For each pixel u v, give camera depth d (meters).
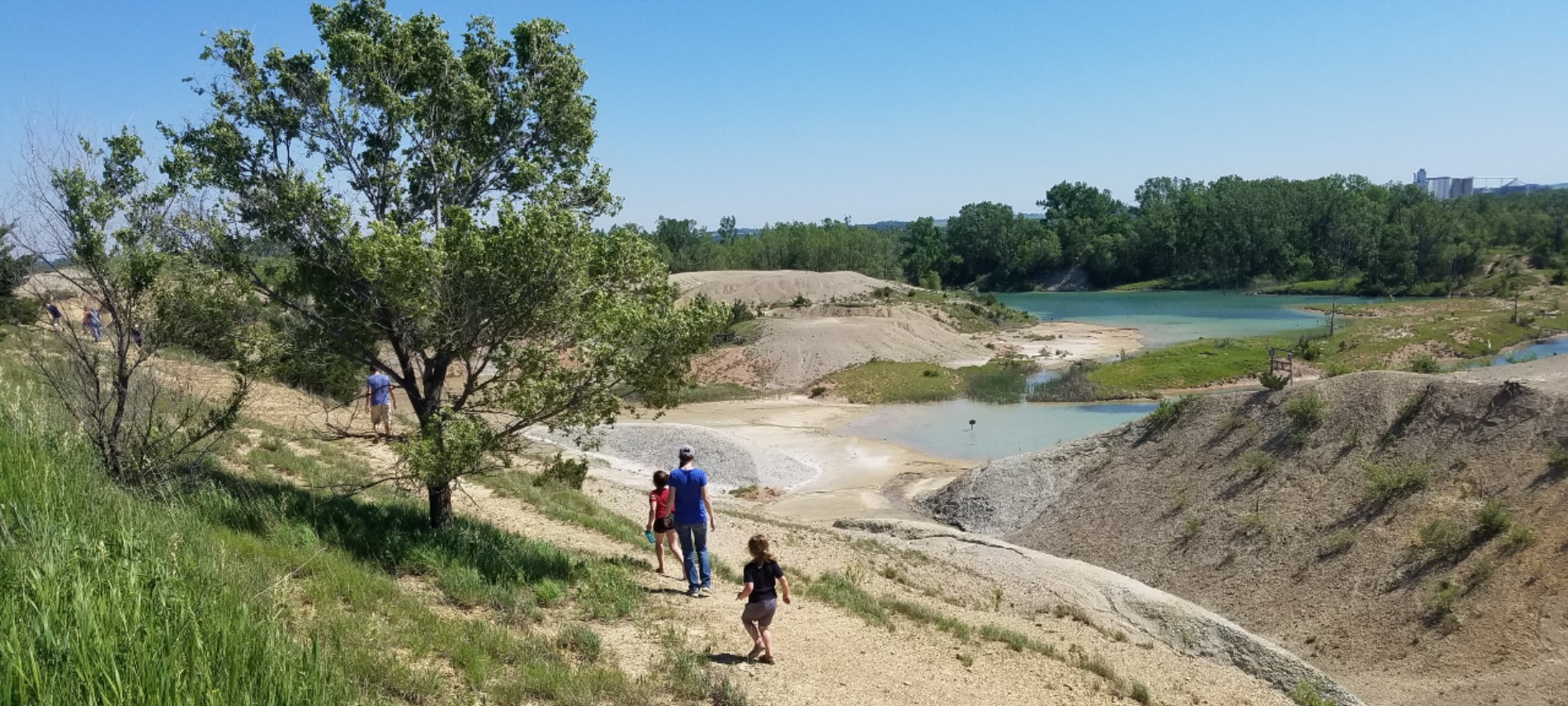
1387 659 18.42
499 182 13.98
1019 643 14.04
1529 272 110.19
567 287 11.67
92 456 10.06
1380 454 23.69
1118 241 156.62
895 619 14.45
